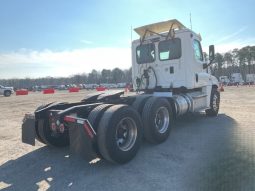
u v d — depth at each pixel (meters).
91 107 5.31
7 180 4.57
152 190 3.95
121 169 4.84
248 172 4.43
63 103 6.20
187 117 10.04
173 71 8.47
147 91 8.98
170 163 5.05
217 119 9.49
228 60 92.00
